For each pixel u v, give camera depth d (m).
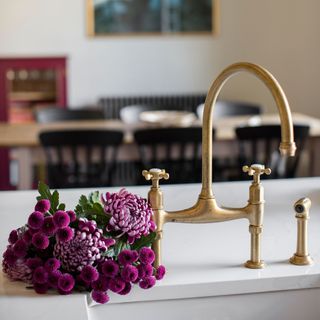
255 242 1.46
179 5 6.68
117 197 1.35
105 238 1.31
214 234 1.73
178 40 6.72
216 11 6.71
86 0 6.57
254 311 1.41
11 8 6.52
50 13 6.56
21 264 1.34
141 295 1.35
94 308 1.34
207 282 1.38
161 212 1.40
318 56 6.83
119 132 4.25
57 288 1.32
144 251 1.33
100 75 6.68
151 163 4.32
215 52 6.77
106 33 6.63
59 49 6.61
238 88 6.80
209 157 1.41
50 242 1.34
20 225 1.82
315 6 6.76
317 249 1.59
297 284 1.41
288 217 1.87
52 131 4.19
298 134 4.27
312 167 4.66
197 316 1.40
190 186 2.28
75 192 2.16
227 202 2.07
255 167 1.44
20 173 4.43
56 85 6.62
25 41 6.56
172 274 1.43
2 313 1.25
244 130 4.29
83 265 1.30
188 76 6.77
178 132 4.25
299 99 6.89
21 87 6.56
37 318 1.24
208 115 1.41
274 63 6.82
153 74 6.74
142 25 6.67
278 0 6.73
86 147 4.28
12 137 4.46
